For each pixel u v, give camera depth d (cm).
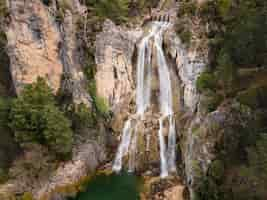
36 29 2494
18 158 2339
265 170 1512
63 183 2412
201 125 2373
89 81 3008
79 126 2731
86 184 2514
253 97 2023
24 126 2303
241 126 1934
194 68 2792
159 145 2884
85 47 3016
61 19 2706
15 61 2444
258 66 2155
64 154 2498
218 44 2572
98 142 2870
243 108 1988
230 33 2300
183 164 2656
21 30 2427
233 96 2203
